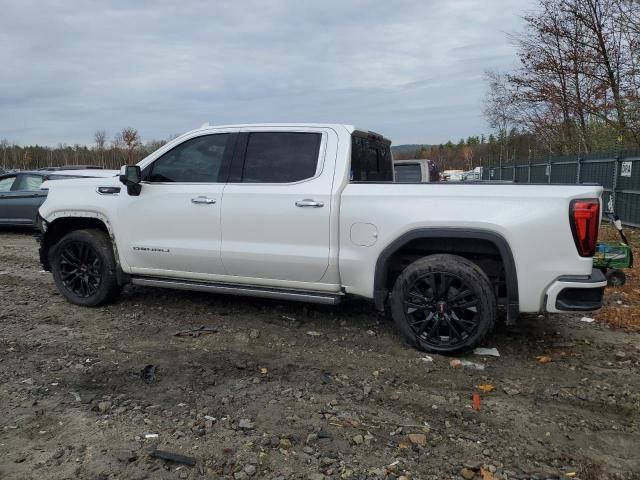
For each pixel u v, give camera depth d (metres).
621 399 3.65
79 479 2.74
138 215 5.35
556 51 20.89
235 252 4.95
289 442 3.07
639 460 2.95
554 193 4.05
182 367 4.14
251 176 4.98
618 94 18.16
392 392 3.74
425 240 4.52
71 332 4.95
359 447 3.04
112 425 3.27
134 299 6.04
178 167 5.32
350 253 4.58
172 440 3.10
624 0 17.64
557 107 22.72
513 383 3.90
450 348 4.33
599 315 5.45
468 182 4.40
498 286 4.50
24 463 2.88
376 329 5.04
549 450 3.04
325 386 3.82
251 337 4.80
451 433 3.21
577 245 3.99
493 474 2.79
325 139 4.82
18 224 11.47
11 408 3.49
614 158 13.62
